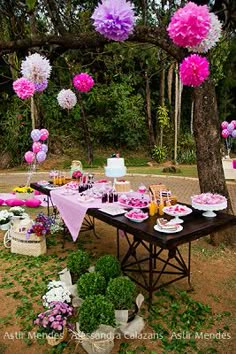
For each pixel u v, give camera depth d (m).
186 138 13.05
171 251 2.70
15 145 11.06
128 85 12.42
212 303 2.56
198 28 1.14
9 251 3.61
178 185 7.76
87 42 2.54
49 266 3.20
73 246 3.72
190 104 13.77
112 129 12.59
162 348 2.06
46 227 3.56
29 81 1.98
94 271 2.57
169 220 2.53
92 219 4.57
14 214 4.47
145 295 2.65
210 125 3.44
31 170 9.98
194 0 2.91
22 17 2.54
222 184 3.52
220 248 3.58
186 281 2.89
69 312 2.13
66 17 2.93
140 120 12.57
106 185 3.63
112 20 1.18
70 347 2.05
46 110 11.45
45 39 2.33
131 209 2.87
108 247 3.69
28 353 2.02
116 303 2.13
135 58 11.51
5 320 2.35
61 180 4.01
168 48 3.21
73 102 3.81
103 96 12.22
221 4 2.89
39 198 6.02
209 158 3.48
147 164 11.91
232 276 3.00
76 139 12.39
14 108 11.08
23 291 2.73
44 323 2.04
